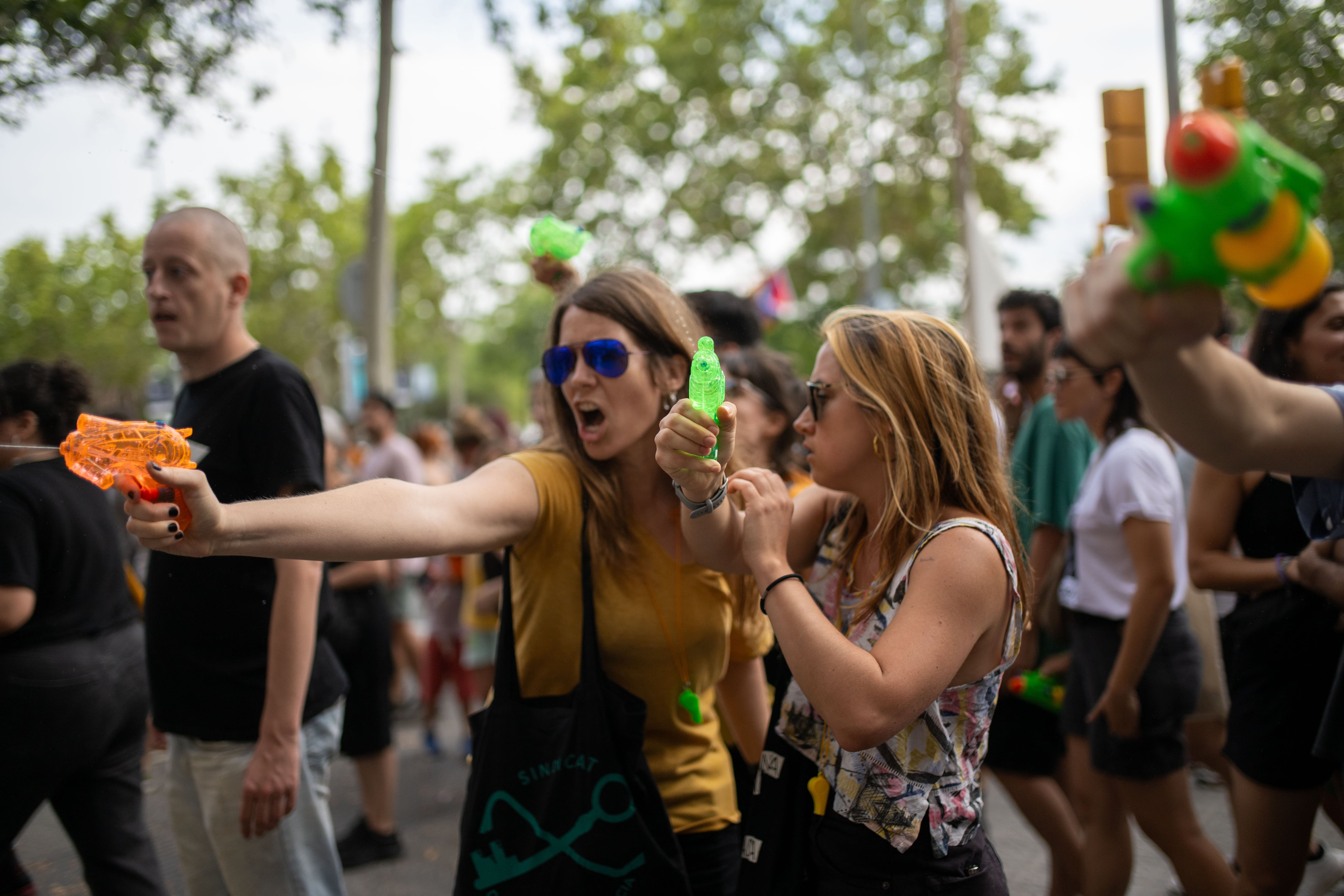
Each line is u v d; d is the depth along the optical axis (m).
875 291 16.94
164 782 2.51
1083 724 2.65
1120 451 2.54
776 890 1.57
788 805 1.58
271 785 2.08
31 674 2.20
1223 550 2.38
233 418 2.16
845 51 18.75
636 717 1.63
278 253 17.17
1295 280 0.75
